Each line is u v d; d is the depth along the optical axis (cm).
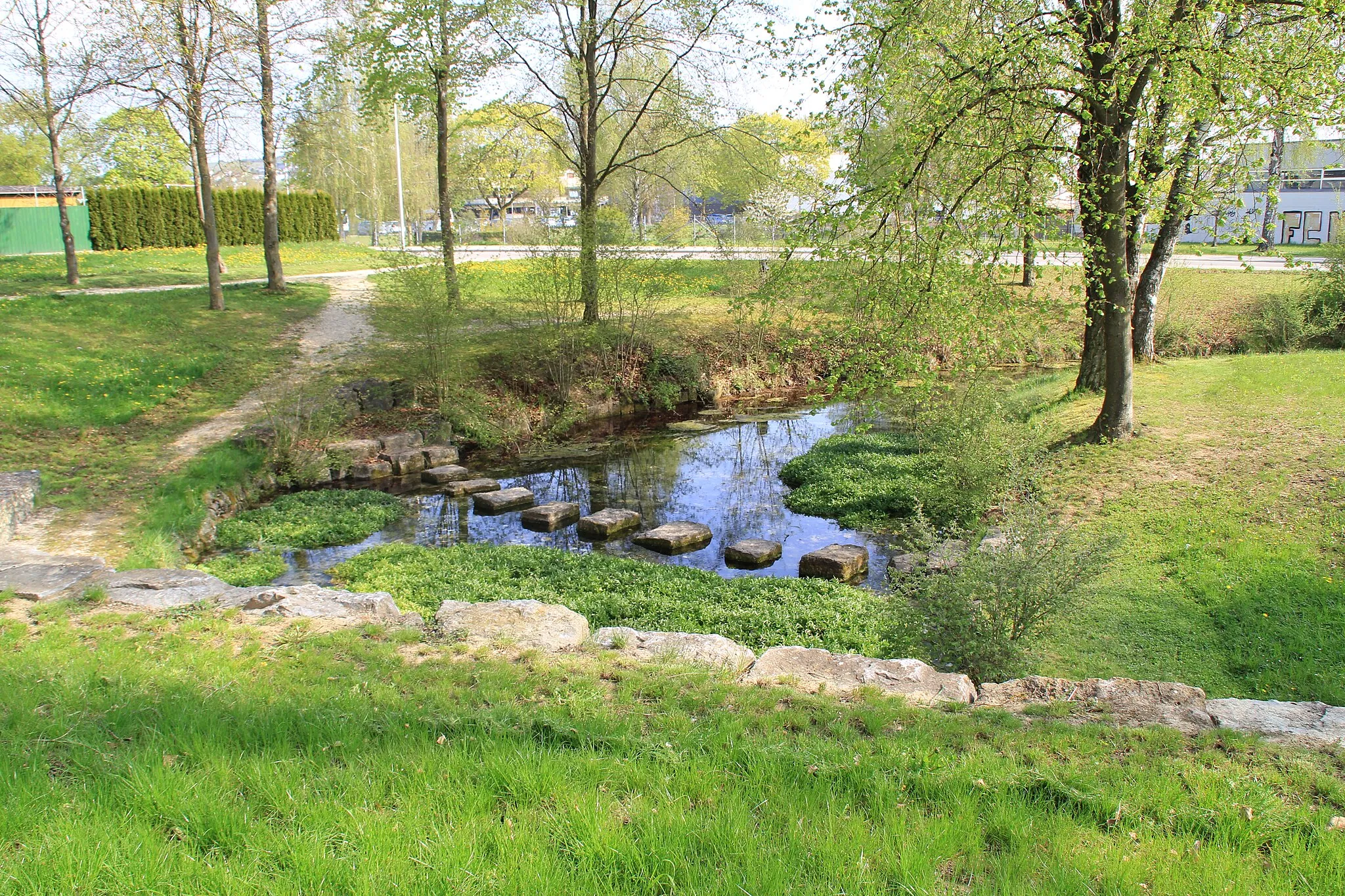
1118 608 788
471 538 1187
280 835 348
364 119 1998
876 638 784
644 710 496
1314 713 500
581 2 1877
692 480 1498
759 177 2150
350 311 2200
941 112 1009
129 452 1291
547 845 349
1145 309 1814
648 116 2108
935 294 1015
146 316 1959
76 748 412
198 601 671
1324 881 331
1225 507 970
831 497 1312
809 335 1198
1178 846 357
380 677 535
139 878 316
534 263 1891
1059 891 325
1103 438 1253
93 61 1694
